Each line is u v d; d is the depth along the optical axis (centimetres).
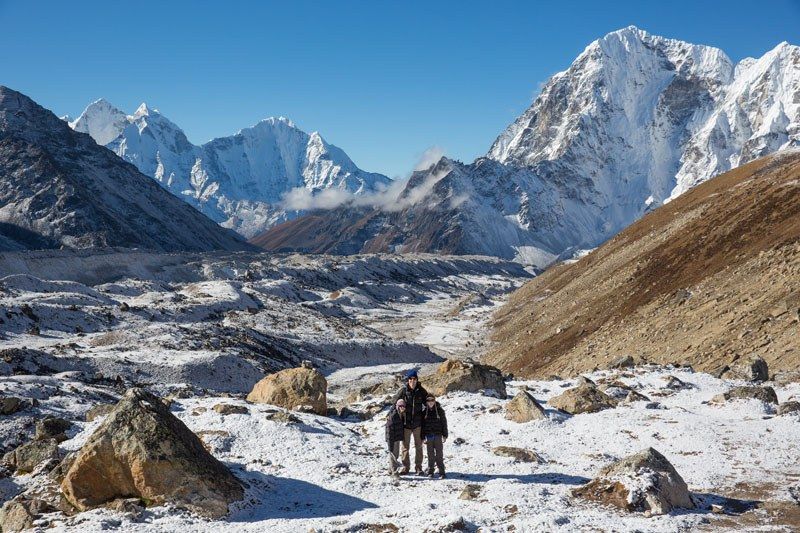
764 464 1193
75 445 1327
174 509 1002
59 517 1009
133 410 1077
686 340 3838
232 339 6191
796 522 903
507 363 7056
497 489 1062
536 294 11931
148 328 6022
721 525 897
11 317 5819
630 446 1344
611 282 6975
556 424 1517
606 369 2395
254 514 1020
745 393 1658
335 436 1474
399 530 894
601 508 968
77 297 7450
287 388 1848
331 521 948
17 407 1680
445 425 1203
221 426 1451
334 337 8012
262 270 17600
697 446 1310
